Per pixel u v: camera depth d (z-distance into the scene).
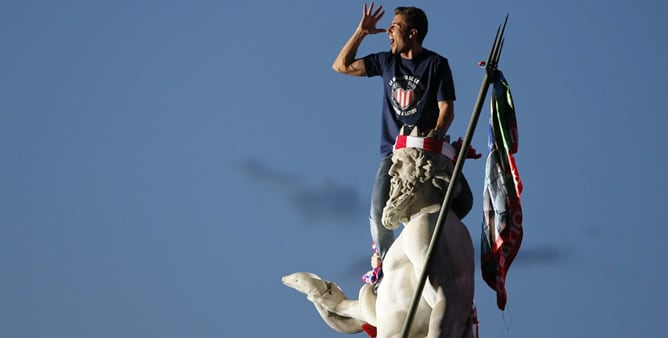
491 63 36.84
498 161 40.94
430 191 40.19
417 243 38.66
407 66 42.19
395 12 42.72
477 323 40.47
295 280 44.78
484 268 41.16
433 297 38.12
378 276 42.62
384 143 42.31
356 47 42.88
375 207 41.56
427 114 41.78
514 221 40.69
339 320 44.53
